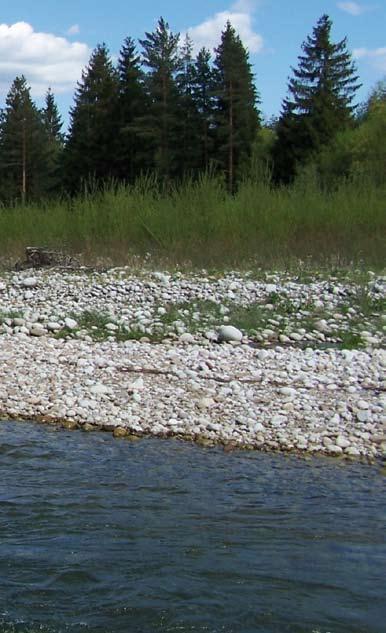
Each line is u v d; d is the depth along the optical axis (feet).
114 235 70.90
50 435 27.76
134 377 33.86
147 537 19.06
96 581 16.67
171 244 66.90
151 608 15.56
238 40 155.84
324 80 186.19
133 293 54.60
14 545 18.48
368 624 15.10
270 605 15.72
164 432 28.04
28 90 187.01
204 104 160.35
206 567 17.38
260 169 76.38
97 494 22.07
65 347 39.91
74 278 60.34
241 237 66.69
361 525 20.07
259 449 26.55
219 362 36.58
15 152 185.37
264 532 19.48
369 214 67.56
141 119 157.89
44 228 76.18
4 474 23.70
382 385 32.83
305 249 65.00
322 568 17.43
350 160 147.02
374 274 58.75
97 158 171.32
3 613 15.37
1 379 33.55
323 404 30.22
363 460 25.59
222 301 52.16
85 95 180.65
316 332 45.44
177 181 82.89
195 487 22.82
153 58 157.69
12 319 46.55
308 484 23.25
